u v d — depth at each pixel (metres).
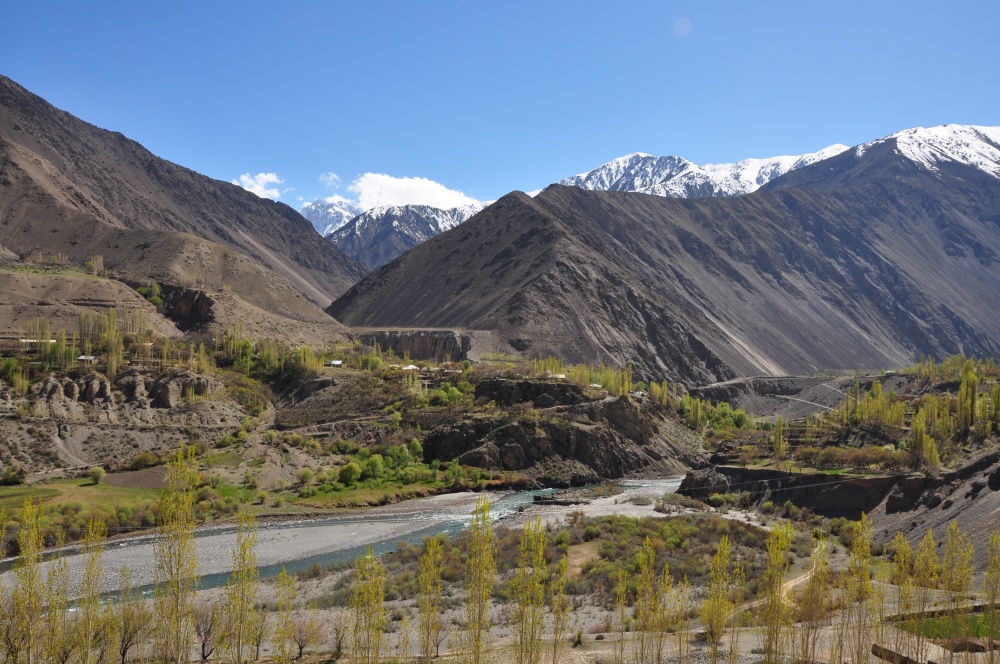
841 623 48.09
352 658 46.41
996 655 42.75
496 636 56.41
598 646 52.31
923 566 46.44
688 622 55.97
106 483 117.19
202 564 88.19
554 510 120.31
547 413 170.62
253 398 175.38
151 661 46.41
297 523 113.19
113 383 156.38
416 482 143.25
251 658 48.19
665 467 170.12
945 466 102.31
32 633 37.88
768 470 119.19
